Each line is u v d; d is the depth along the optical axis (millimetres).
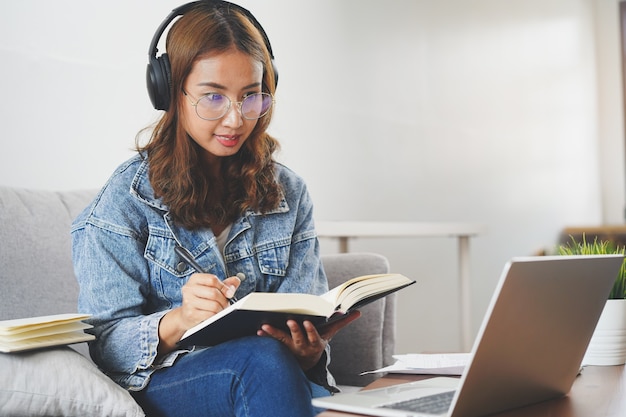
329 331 1306
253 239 1527
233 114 1402
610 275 1088
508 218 4707
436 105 3820
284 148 2668
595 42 6527
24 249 1493
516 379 973
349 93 3064
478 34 4336
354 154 3086
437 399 967
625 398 1075
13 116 1804
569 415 972
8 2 1799
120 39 2076
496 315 877
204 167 1510
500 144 4613
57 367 1176
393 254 3377
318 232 2350
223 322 1114
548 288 952
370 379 1776
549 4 5469
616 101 6508
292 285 1545
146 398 1295
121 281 1355
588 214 6203
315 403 955
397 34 3449
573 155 5883
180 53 1409
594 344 1367
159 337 1296
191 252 1436
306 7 2814
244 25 1436
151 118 2158
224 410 1216
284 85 2678
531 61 5137
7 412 1120
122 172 1444
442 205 3867
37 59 1859
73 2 1948
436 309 3760
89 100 1985
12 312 1444
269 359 1178
